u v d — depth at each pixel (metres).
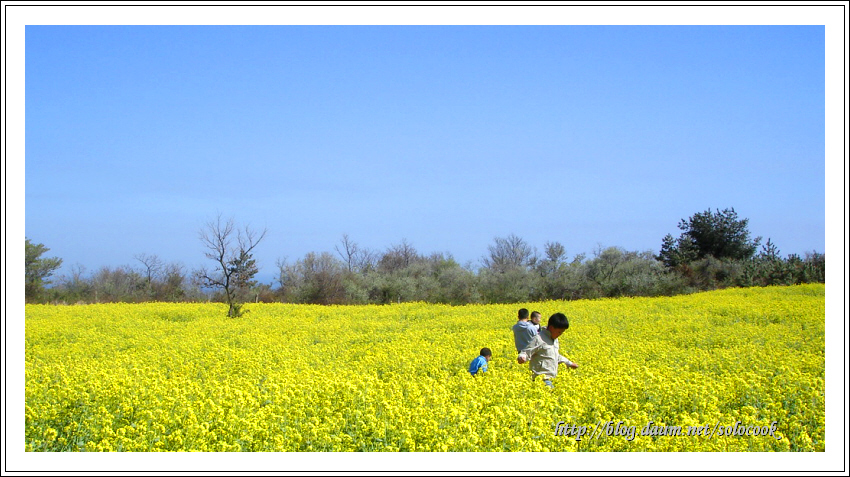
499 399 9.02
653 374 10.67
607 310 28.72
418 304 36.31
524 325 11.75
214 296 52.84
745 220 61.62
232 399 8.59
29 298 53.84
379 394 8.82
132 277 62.47
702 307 28.70
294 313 32.31
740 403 9.62
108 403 8.79
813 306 26.80
